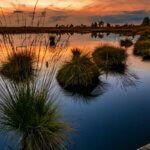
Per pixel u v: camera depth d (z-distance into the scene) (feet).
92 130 9.78
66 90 16.62
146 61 33.06
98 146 8.30
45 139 7.95
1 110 8.73
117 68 27.09
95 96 15.38
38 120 8.02
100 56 30.25
